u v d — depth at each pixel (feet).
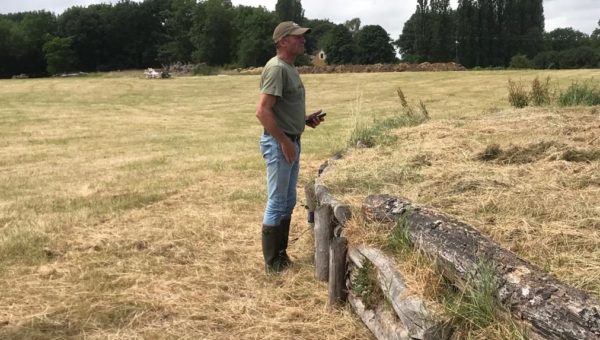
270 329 10.35
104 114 63.72
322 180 13.73
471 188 11.95
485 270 7.45
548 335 6.32
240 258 13.91
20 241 15.35
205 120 57.52
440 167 13.66
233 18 252.01
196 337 10.16
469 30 254.68
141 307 11.28
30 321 10.75
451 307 7.69
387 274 9.15
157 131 47.34
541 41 261.03
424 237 9.13
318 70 125.80
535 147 14.44
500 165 13.70
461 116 23.34
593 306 6.25
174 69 186.91
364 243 10.20
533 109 21.67
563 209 10.27
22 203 20.36
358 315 10.31
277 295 11.75
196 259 13.94
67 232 16.38
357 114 28.66
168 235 15.71
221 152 33.37
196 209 18.71
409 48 277.44
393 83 91.66
